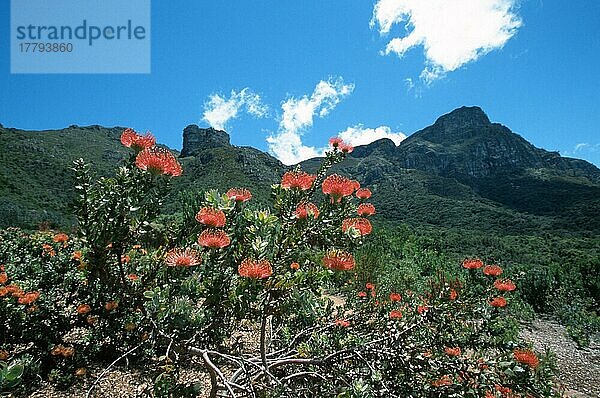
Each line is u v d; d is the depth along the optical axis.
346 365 2.75
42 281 5.07
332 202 2.72
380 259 10.91
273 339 3.58
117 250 2.64
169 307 2.62
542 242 36.44
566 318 11.66
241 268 2.31
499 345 2.83
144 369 4.18
